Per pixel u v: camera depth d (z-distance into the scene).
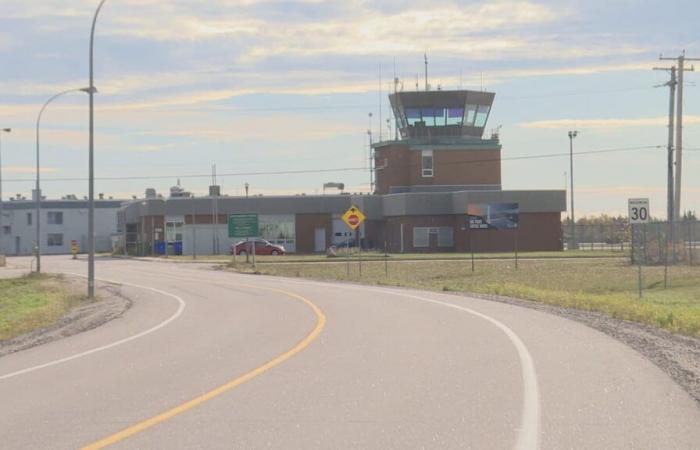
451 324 76.50
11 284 175.62
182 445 32.69
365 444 32.47
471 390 43.47
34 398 43.81
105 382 48.28
